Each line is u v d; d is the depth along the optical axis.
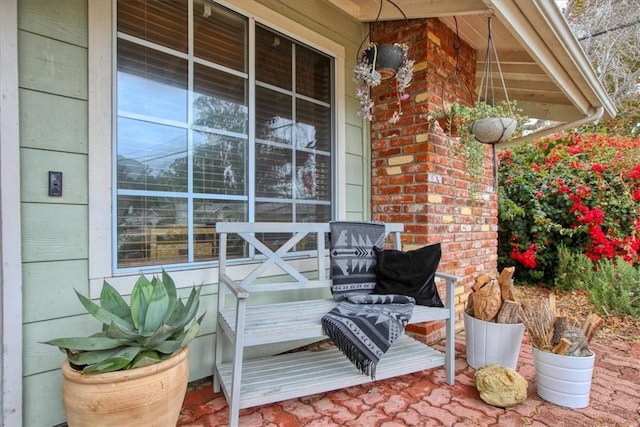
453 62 2.96
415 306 2.05
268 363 1.99
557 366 1.83
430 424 1.65
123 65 1.75
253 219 2.25
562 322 1.93
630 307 3.29
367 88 2.41
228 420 1.66
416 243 2.70
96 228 1.64
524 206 4.67
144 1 1.82
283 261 2.15
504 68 3.36
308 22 2.53
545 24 2.15
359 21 2.90
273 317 1.82
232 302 2.13
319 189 2.67
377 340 1.73
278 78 2.40
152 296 1.47
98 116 1.65
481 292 2.25
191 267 1.97
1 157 1.38
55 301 1.54
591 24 7.61
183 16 1.95
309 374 1.85
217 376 1.89
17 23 1.43
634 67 7.34
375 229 2.39
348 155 2.84
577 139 5.01
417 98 2.72
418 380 2.11
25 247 1.46
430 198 2.68
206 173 2.05
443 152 2.81
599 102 3.22
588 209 4.20
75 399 1.21
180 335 1.45
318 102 2.66
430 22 2.70
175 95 1.93
